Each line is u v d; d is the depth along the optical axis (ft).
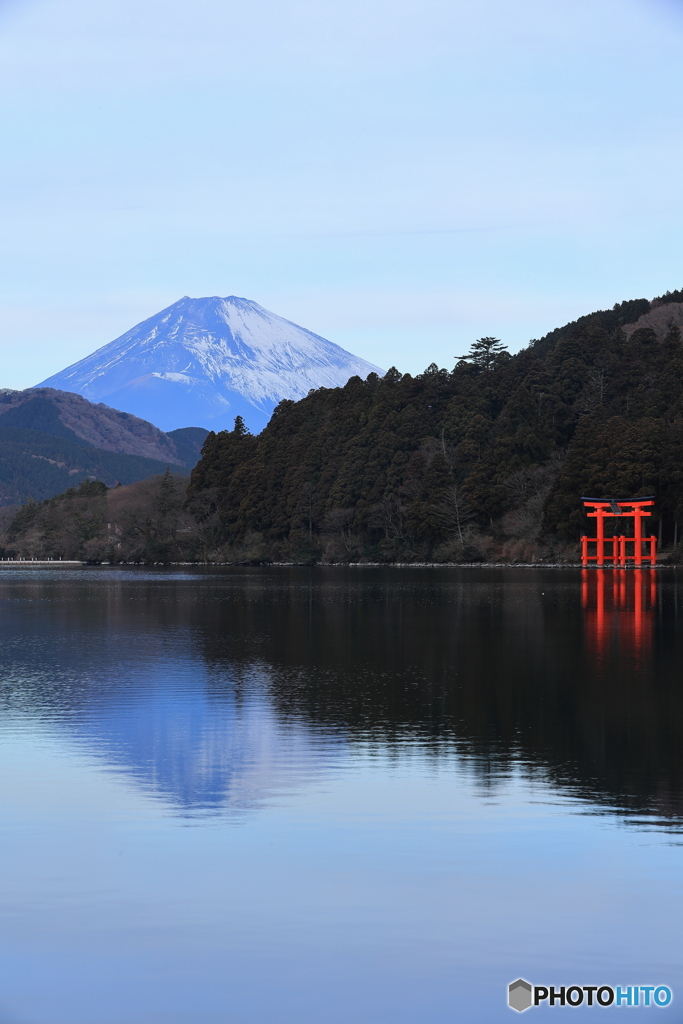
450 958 56.24
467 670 147.64
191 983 54.03
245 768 89.97
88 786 84.69
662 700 121.49
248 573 544.21
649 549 509.76
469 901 62.18
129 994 53.21
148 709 117.39
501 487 549.95
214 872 66.23
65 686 134.62
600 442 517.14
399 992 53.42
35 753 95.66
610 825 74.33
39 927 59.26
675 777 86.69
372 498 604.90
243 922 59.77
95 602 307.17
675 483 485.56
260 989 53.57
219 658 163.94
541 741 100.32
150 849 70.08
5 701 122.72
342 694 127.54
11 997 52.95
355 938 58.13
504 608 260.62
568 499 506.48
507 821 75.51
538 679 138.41
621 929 58.90
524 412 616.80
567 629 204.23
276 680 139.33
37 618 246.68
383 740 100.89
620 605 264.72
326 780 86.48
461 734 103.24
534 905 61.57
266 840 71.72
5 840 71.82
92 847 70.44
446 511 556.51
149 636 200.13
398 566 580.71
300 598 315.78
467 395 650.43
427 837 72.08
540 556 518.78
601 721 109.40
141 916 60.49
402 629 208.95
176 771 89.10
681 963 55.83
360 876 65.57
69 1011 51.88
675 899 62.34
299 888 63.87
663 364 638.12
